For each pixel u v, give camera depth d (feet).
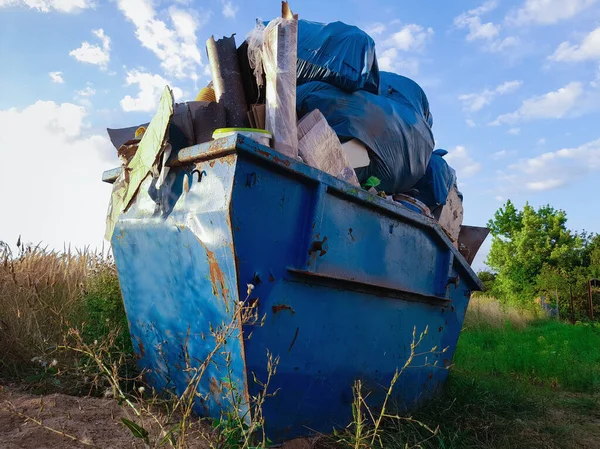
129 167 11.13
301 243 9.57
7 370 11.56
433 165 17.78
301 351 9.50
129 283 11.26
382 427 11.39
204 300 9.12
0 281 14.26
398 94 16.88
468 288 16.19
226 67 11.54
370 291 11.35
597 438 14.15
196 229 9.05
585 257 108.37
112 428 8.29
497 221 117.39
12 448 7.08
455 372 17.42
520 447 12.33
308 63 13.93
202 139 10.29
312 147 10.94
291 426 9.32
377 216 11.79
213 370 9.12
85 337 12.53
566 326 48.83
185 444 7.66
